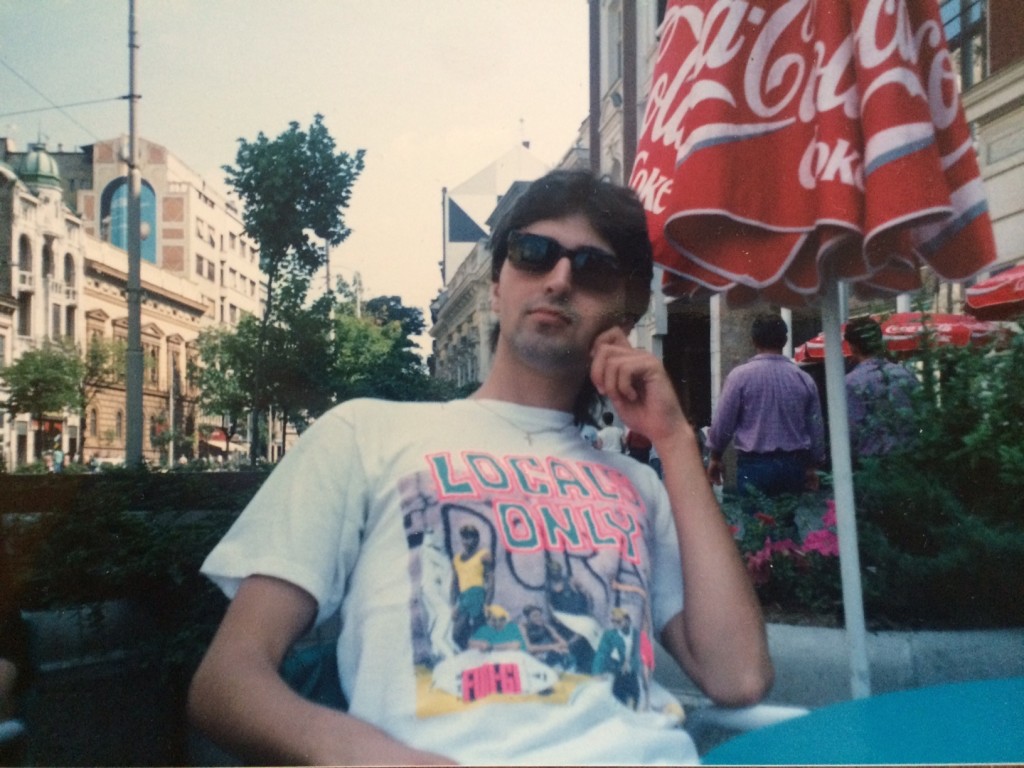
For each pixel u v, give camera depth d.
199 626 1.29
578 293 0.98
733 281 1.20
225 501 1.29
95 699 1.24
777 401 1.94
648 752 0.80
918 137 1.09
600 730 0.79
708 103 1.14
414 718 0.77
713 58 1.15
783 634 1.35
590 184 1.01
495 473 0.89
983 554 1.49
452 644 0.80
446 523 0.85
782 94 1.17
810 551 1.61
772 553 1.62
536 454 0.93
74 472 1.28
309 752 0.73
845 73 1.13
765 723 0.93
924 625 1.52
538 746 0.76
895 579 1.52
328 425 0.91
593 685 0.81
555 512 0.88
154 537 1.29
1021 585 1.49
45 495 1.25
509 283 0.99
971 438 1.70
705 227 1.21
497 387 1.00
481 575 0.83
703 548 0.97
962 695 0.99
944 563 1.50
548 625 0.82
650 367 1.00
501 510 0.86
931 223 1.16
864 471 1.75
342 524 0.86
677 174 1.16
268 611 0.80
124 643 1.28
